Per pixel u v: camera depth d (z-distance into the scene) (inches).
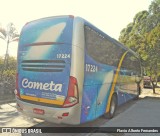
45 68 258.7
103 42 321.1
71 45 245.0
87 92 264.4
